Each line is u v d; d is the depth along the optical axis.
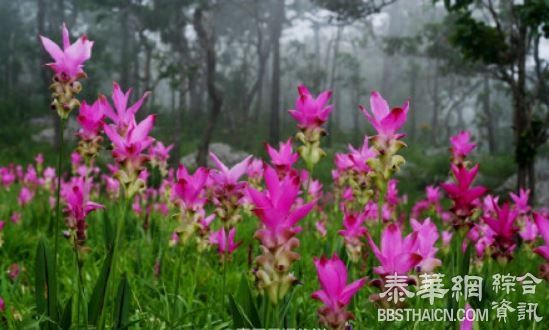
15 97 38.69
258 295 2.41
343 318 1.44
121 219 2.00
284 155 2.54
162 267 3.84
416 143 46.16
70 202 2.36
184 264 4.05
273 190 1.46
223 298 2.51
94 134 2.39
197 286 3.74
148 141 1.97
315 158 2.48
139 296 3.38
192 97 45.53
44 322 2.10
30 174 8.16
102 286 2.00
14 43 46.91
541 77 9.60
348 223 2.61
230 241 2.67
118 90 1.94
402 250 1.59
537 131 9.11
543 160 17.75
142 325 2.74
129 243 4.96
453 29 23.45
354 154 3.01
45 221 6.22
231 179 2.31
